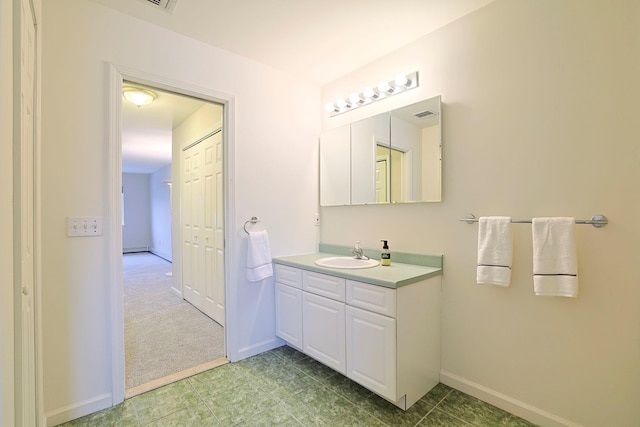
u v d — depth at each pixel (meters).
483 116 1.84
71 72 1.68
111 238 1.79
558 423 1.57
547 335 1.61
